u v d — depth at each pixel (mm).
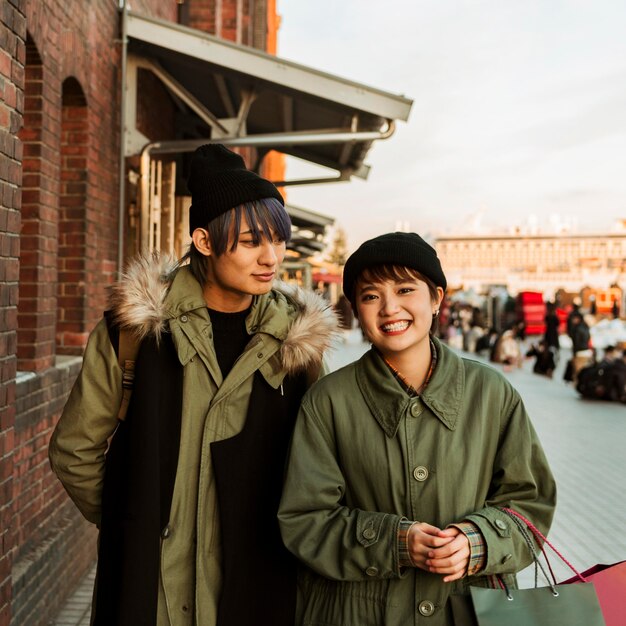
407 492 1589
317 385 1729
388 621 1552
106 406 1746
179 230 7980
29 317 3441
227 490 1675
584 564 4469
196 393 1714
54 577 3434
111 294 1757
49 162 3586
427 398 1607
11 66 2264
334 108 5625
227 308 1771
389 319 1590
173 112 7871
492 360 18031
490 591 1479
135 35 5133
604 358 11641
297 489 1633
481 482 1627
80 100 4281
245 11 12148
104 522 1686
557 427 9188
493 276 95125
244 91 5680
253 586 1694
